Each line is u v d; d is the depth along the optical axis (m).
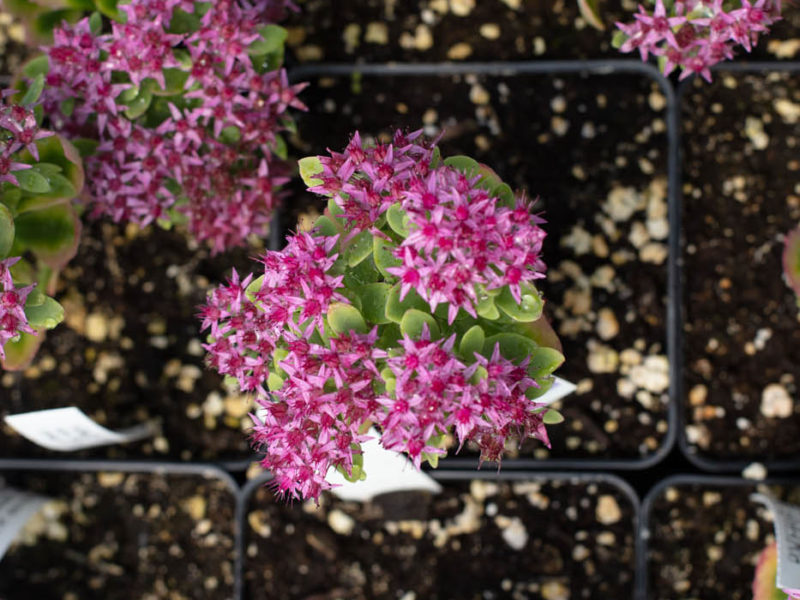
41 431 0.23
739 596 0.24
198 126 0.22
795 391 0.24
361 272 0.19
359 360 0.18
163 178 0.23
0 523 0.24
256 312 0.19
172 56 0.21
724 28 0.21
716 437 0.24
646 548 0.24
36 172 0.20
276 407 0.18
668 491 0.24
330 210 0.18
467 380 0.17
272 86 0.22
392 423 0.17
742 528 0.24
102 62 0.21
